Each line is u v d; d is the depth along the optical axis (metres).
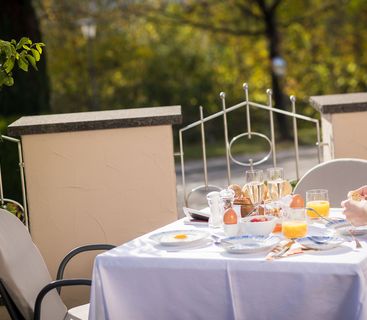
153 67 21.59
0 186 5.22
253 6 21.86
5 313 4.90
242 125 20.23
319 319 3.15
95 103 19.70
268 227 3.54
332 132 5.34
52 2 20.77
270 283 3.18
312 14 22.27
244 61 22.89
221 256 3.29
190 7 22.31
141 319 3.38
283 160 15.76
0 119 13.01
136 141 5.08
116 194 5.12
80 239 5.15
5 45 4.30
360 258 3.15
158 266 3.32
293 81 22.59
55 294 4.00
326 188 4.50
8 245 3.75
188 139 20.08
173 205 5.12
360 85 22.55
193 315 3.32
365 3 21.94
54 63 21.38
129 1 21.69
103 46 21.59
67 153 5.09
